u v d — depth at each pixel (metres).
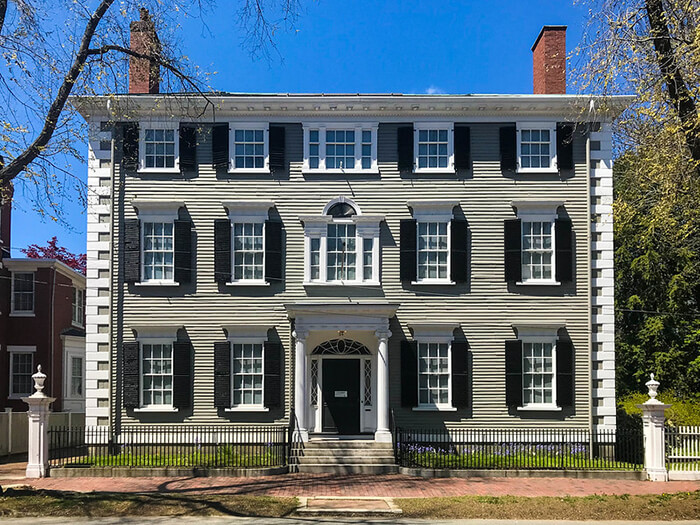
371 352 24.45
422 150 24.50
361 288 23.95
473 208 24.19
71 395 34.19
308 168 24.36
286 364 23.78
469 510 15.48
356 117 24.48
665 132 17.75
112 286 23.83
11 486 18.00
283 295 23.92
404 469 20.75
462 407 23.45
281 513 15.34
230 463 21.02
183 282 23.81
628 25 16.56
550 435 23.30
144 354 23.83
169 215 24.06
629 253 33.75
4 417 26.86
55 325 32.56
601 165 24.23
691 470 20.28
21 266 32.03
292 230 24.20
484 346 23.81
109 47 17.69
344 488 18.41
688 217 21.14
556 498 16.58
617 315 34.38
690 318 32.78
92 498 16.14
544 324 23.70
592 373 23.58
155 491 17.67
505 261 23.97
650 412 20.34
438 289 23.95
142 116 24.30
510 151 24.22
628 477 20.20
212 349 23.78
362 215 24.06
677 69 16.17
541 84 26.17
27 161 16.84
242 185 24.30
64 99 17.09
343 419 24.19
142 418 23.44
